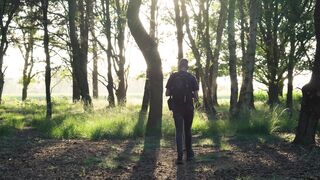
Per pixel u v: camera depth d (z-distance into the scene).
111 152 10.44
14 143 11.87
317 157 9.62
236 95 20.64
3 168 8.33
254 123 14.54
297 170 8.15
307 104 11.37
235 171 8.14
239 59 33.81
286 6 25.97
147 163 9.09
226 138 13.15
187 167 8.67
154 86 14.03
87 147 11.25
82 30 30.86
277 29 28.94
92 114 18.50
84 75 28.14
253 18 18.52
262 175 7.72
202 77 25.95
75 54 27.56
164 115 18.05
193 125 14.70
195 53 26.25
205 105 25.62
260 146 11.46
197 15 27.89
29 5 24.31
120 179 7.57
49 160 9.27
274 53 29.97
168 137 13.56
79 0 30.53
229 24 20.55
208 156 9.80
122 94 32.47
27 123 18.47
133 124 14.59
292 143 11.63
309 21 26.78
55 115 21.92
